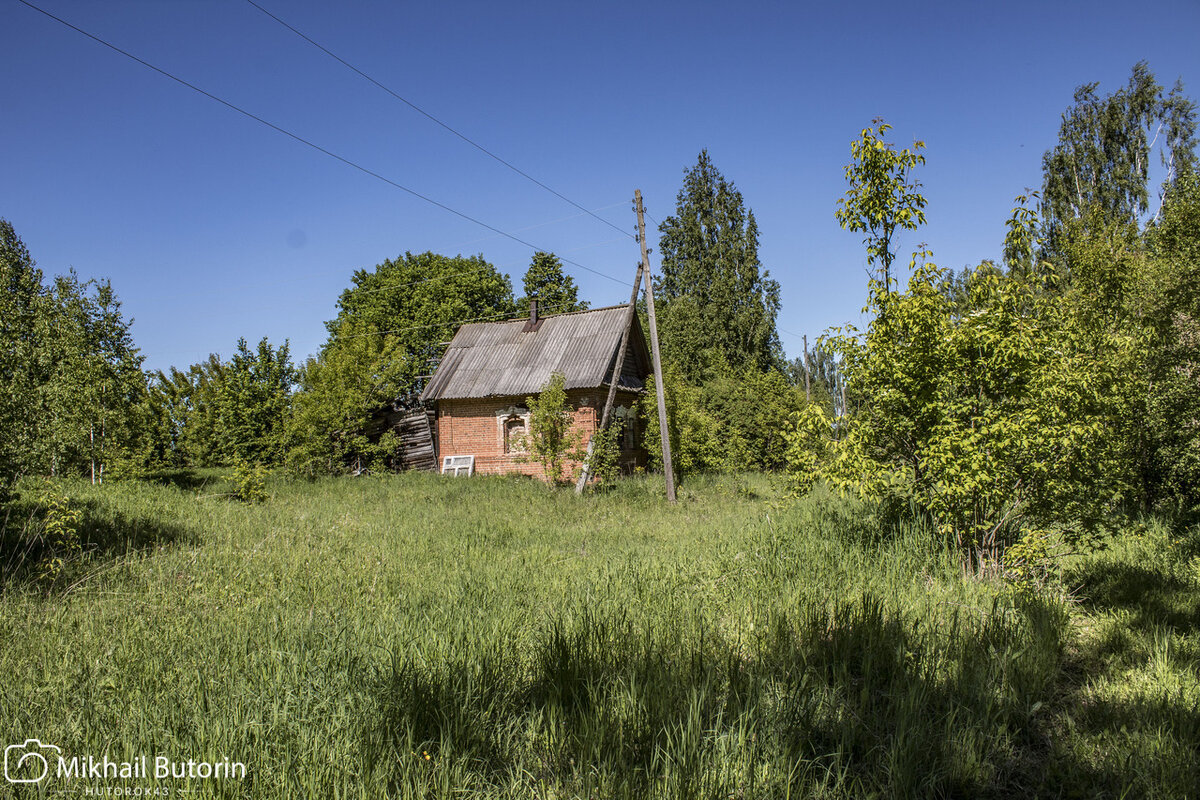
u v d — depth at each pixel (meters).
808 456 7.97
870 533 8.27
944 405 7.02
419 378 37.66
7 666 4.59
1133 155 28.72
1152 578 7.00
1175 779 3.38
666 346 39.53
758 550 8.04
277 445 25.70
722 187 43.41
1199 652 5.03
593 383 24.94
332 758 3.28
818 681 4.48
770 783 3.28
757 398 29.41
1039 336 6.99
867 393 7.79
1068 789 3.48
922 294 7.25
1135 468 10.53
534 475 25.86
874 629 5.14
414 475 24.36
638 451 28.33
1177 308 10.06
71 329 9.62
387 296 38.44
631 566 7.83
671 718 3.71
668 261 45.06
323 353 38.19
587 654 4.56
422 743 3.39
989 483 6.73
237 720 3.59
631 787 3.15
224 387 28.36
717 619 5.82
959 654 4.86
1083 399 6.84
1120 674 4.81
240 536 10.20
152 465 21.12
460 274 38.50
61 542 7.93
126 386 16.33
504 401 26.75
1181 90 27.97
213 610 6.07
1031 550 6.45
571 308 43.19
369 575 7.73
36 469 8.15
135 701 3.90
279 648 4.80
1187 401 9.97
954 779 3.50
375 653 4.62
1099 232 11.61
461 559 8.89
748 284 41.56
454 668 4.23
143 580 7.20
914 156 7.72
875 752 3.72
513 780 3.33
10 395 7.67
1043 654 4.89
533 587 7.24
